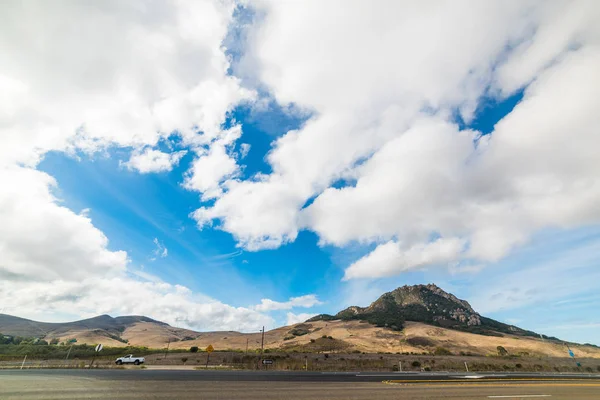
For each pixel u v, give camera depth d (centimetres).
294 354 6316
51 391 1355
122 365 4144
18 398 1174
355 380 2075
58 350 6406
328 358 5428
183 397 1216
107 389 1425
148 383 1694
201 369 3538
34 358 5512
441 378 2316
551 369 4888
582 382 2105
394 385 1773
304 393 1401
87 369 3147
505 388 1683
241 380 1964
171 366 4169
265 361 4372
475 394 1438
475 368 4700
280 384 1755
